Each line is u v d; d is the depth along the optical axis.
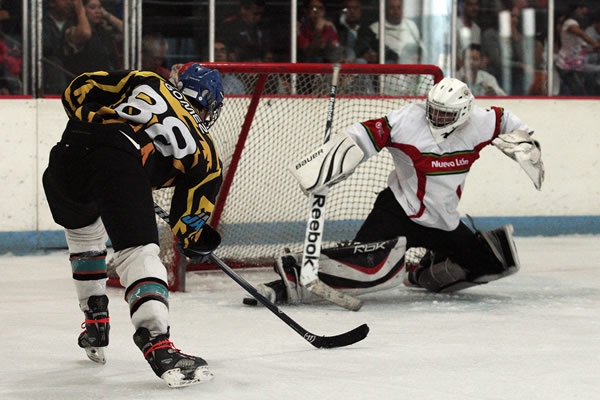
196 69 7.75
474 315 10.50
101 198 6.58
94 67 18.38
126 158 6.61
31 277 14.00
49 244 17.17
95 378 7.27
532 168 11.09
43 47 17.84
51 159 6.93
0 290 12.65
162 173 6.95
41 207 17.11
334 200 16.72
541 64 20.84
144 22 18.92
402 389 6.87
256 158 16.56
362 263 11.00
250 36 19.73
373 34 20.23
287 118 17.00
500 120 11.30
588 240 19.12
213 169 7.03
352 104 17.53
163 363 6.45
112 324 9.80
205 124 7.86
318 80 17.92
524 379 7.20
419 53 20.45
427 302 11.52
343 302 10.76
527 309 10.95
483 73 20.69
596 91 20.95
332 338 8.29
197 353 8.24
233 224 15.77
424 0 20.33
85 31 18.20
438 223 11.35
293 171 10.88
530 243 18.55
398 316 10.41
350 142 10.90
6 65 17.58
